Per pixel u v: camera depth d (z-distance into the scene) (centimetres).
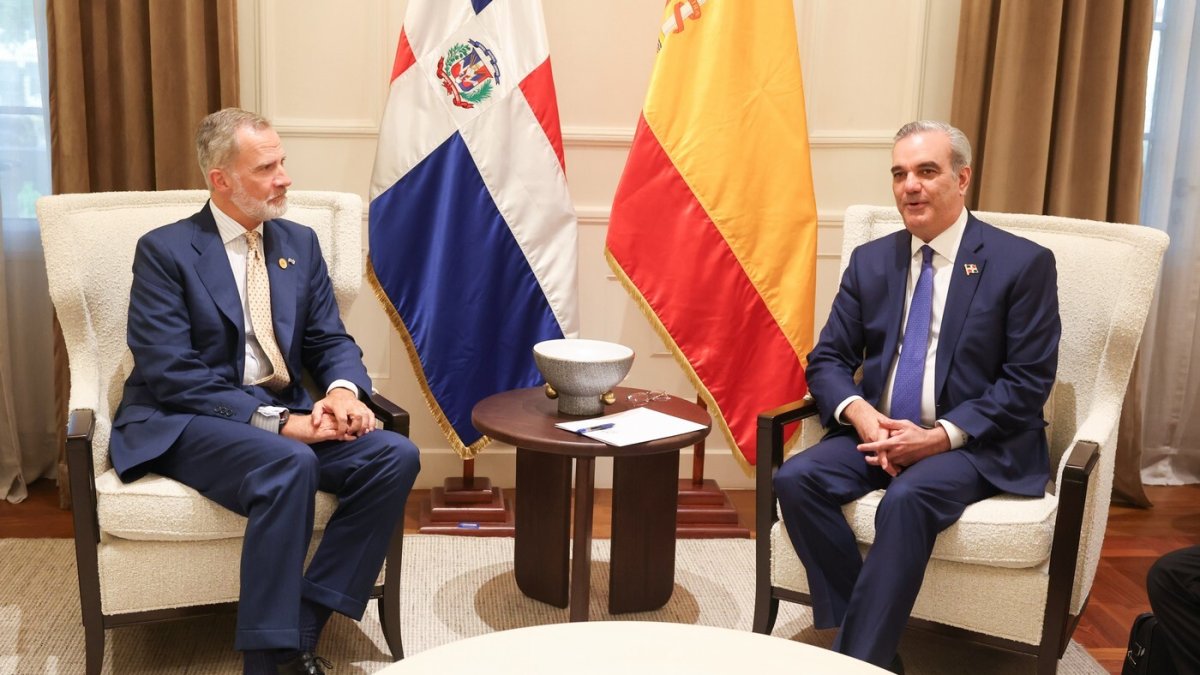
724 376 329
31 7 351
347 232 289
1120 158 365
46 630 269
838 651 234
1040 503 242
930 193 257
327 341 273
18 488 364
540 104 333
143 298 249
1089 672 265
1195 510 384
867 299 272
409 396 377
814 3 362
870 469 258
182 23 336
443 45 329
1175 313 394
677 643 178
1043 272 255
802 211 327
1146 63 358
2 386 358
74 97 335
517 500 297
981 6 349
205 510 237
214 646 266
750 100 325
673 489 290
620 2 360
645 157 325
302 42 354
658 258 327
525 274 336
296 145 360
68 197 264
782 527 255
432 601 294
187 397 246
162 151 342
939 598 241
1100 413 253
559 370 263
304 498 234
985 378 259
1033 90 350
